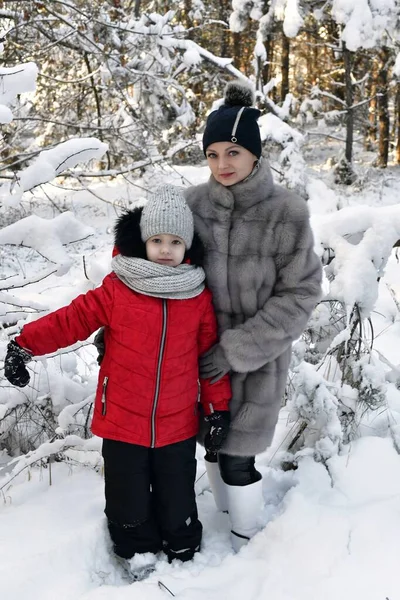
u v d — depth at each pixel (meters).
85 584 2.11
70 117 7.29
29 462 2.66
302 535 2.21
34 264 7.87
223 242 2.12
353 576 2.02
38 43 5.70
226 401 2.19
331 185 14.94
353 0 11.77
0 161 3.48
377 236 2.88
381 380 2.82
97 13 5.40
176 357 2.07
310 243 2.09
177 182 6.75
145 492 2.15
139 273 2.00
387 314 5.19
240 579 2.09
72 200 9.66
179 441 2.15
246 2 11.76
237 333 2.08
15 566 2.07
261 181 2.09
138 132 5.39
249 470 2.32
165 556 2.26
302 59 22.80
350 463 2.71
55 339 2.06
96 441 2.73
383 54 15.55
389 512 2.33
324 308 3.20
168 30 7.29
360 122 18.91
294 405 2.77
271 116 8.55
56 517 2.43
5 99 2.46
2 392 3.01
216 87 13.77
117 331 2.05
